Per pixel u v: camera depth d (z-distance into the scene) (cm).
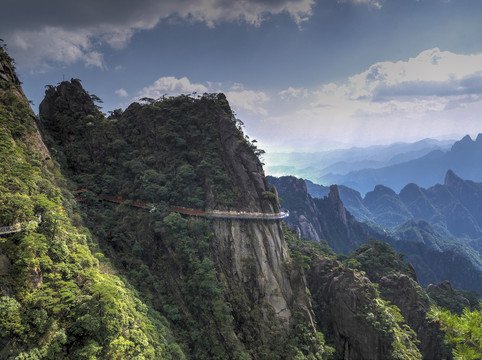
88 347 4003
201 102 11894
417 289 10931
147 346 5138
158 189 10125
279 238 9944
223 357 7619
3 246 4303
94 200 10088
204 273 8394
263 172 10962
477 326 1628
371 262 12350
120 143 11450
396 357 8331
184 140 11088
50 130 11838
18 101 7988
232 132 11100
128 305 5525
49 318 4022
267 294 8831
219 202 9975
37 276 4375
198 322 8150
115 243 9325
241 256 9244
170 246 9100
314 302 10475
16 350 3588
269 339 8212
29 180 5578
